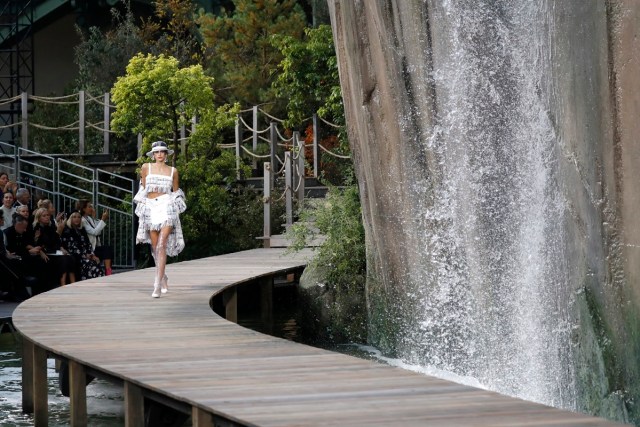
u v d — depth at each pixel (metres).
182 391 8.48
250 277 18.39
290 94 25.48
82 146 27.78
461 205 13.84
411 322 15.50
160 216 15.61
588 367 10.96
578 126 10.80
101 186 27.33
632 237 9.84
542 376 12.12
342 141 22.23
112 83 31.59
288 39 24.09
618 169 9.99
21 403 13.00
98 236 21.81
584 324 11.02
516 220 12.63
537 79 11.88
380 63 15.12
